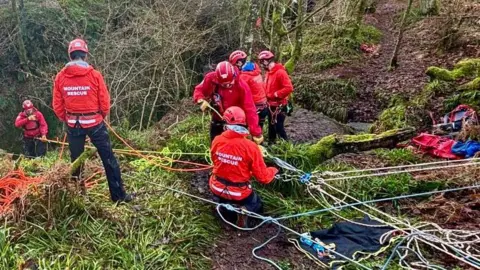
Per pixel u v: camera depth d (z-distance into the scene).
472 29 11.82
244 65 5.87
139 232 4.39
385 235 4.48
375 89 10.50
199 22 15.84
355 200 5.03
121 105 13.93
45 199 4.39
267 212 4.95
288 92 6.19
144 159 5.83
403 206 5.11
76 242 4.19
